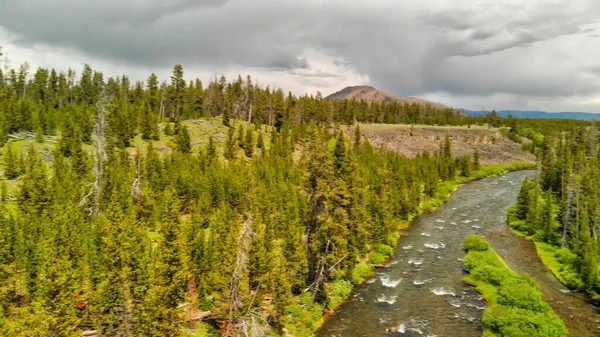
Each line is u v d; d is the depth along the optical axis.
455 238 76.06
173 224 34.94
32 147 78.94
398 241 74.56
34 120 99.69
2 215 45.50
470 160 163.25
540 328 38.38
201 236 45.09
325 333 41.59
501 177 154.00
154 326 31.30
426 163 137.12
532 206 81.75
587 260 52.16
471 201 110.56
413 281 55.28
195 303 41.84
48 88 157.88
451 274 57.75
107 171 66.81
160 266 33.19
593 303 48.12
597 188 86.25
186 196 74.12
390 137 198.50
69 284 30.17
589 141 154.38
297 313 42.94
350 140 175.75
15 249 40.75
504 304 45.28
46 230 43.50
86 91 161.50
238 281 32.38
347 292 51.28
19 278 39.66
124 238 37.59
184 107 158.12
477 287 52.19
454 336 40.50
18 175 75.38
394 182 99.19
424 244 72.56
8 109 96.06
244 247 31.28
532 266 61.25
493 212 97.12
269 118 180.25
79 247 40.09
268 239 45.53
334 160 54.84
